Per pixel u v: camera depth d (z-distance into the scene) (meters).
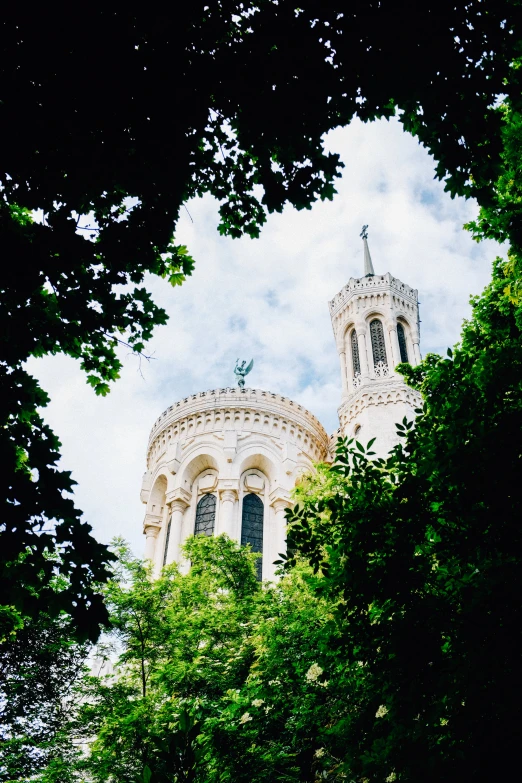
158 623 22.94
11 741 19.58
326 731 10.75
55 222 8.74
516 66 9.77
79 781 19.84
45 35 7.38
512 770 7.64
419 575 9.69
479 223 13.86
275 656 16.23
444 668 8.55
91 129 8.11
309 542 10.96
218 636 22.88
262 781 15.09
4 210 8.77
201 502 46.25
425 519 10.03
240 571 28.41
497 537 9.30
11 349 8.87
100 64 7.68
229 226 10.36
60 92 7.71
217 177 9.91
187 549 29.55
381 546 10.03
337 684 12.18
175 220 9.47
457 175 8.95
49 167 8.27
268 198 9.36
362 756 8.79
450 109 8.50
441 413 10.81
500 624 8.28
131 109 8.09
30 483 7.80
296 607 20.44
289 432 49.25
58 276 9.28
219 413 48.75
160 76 7.96
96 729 20.73
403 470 11.13
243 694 16.81
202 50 8.28
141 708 19.03
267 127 8.70
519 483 9.20
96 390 10.49
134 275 9.95
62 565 7.75
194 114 8.37
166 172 8.78
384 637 9.65
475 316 15.27
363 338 52.72
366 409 46.06
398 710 8.62
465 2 8.00
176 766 5.82
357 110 8.73
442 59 8.16
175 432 49.53
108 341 10.30
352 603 9.93
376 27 7.95
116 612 22.78
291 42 8.09
